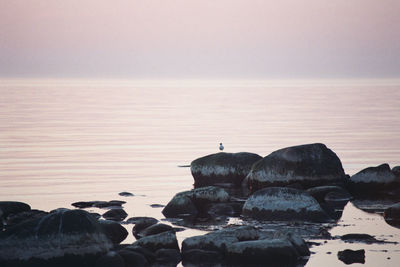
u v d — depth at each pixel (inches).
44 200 2336.4
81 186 2637.8
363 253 1582.2
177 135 4714.6
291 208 1989.4
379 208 2185.0
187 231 1847.9
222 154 2746.1
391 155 3526.1
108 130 5103.3
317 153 2508.6
